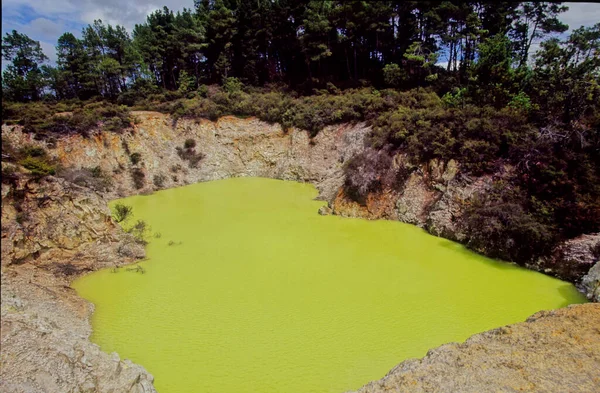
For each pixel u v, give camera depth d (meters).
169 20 61.41
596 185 19.45
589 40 25.56
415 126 28.03
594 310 12.62
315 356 13.15
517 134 23.20
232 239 24.17
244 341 14.05
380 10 42.47
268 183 40.31
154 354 13.45
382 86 45.56
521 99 25.84
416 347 13.48
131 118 41.09
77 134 36.56
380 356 13.07
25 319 13.48
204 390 11.77
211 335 14.46
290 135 43.28
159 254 22.06
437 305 16.11
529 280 18.05
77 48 53.38
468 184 23.41
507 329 12.12
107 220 22.80
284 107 44.47
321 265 20.16
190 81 54.69
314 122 41.25
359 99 39.31
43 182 20.78
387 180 27.56
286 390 11.67
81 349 12.57
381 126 33.25
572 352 10.60
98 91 54.38
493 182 22.47
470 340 12.13
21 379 10.61
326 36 48.91
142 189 37.34
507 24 35.25
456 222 23.09
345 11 45.31
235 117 46.00
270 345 13.80
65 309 15.78
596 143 20.66
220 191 37.31
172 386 11.95
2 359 11.19
